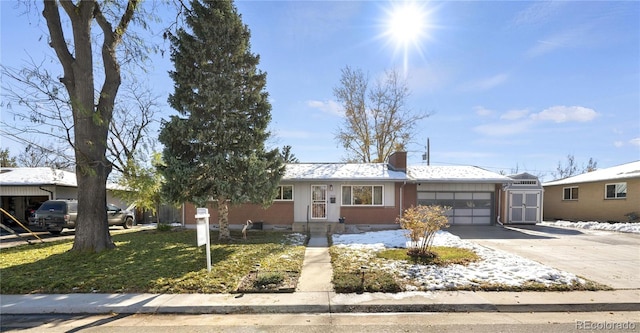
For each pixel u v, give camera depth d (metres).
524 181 18.59
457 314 5.15
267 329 4.58
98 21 9.30
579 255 9.16
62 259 8.31
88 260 8.20
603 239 12.45
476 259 8.23
